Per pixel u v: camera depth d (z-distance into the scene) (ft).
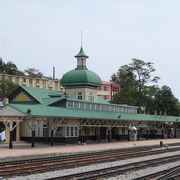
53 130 182.80
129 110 273.75
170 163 117.29
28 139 200.54
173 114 402.52
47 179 72.95
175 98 407.85
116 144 206.49
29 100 209.97
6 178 77.97
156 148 191.01
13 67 508.53
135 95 382.01
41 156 125.80
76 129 205.46
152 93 394.73
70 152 140.05
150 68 400.26
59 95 223.71
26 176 82.02
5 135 195.52
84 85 242.99
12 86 338.54
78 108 217.15
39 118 177.27
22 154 124.06
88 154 140.15
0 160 108.99
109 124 230.48
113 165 110.83
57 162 109.09
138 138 269.23
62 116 181.88
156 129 309.22
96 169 93.30
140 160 128.67
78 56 250.16
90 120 214.07
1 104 211.20
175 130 338.34
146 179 77.87
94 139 233.96
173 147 201.87
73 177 78.64
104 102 262.67
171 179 79.15
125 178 81.56
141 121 264.52
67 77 245.86
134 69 400.67
